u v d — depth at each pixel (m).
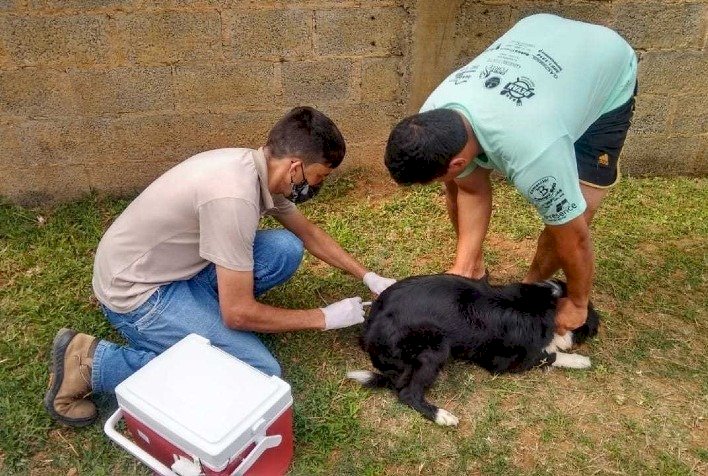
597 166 2.70
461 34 3.81
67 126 3.77
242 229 2.25
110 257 2.45
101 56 3.58
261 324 2.48
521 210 3.99
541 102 2.15
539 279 3.12
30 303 3.13
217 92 3.81
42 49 3.50
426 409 2.59
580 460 2.42
